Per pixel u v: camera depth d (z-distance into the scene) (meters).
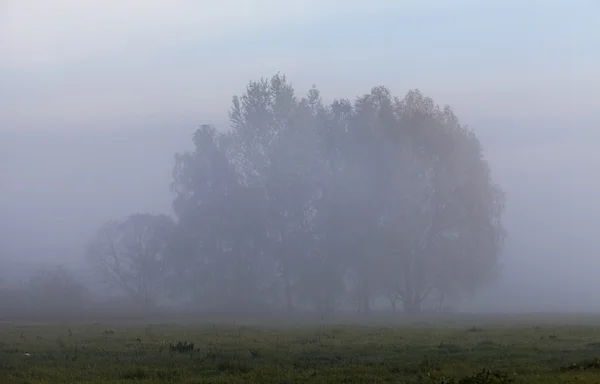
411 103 82.12
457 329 44.91
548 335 35.53
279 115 89.06
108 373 22.02
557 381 18.11
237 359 25.62
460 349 28.17
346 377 20.17
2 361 25.81
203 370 22.89
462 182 79.44
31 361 26.00
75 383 19.70
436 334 38.31
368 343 32.34
